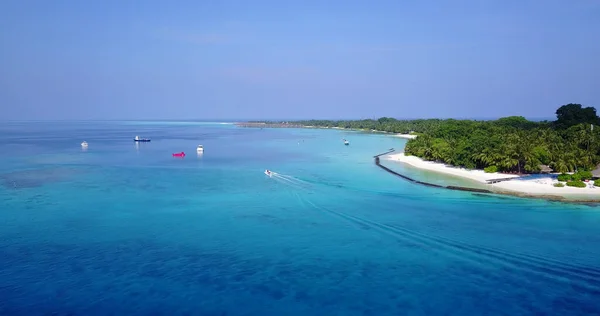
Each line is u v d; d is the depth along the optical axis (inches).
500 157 3622.0
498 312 1397.6
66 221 2329.0
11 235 2095.2
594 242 1946.4
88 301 1456.7
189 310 1409.9
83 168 4301.2
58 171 4097.0
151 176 3811.5
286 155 5620.1
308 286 1576.0
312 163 4712.1
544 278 1619.1
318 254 1866.4
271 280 1622.8
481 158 3806.6
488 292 1521.9
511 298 1481.3
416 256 1834.4
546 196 2770.7
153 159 5128.0
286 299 1483.8
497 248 1898.4
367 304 1451.8
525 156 3425.2
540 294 1503.4
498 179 3344.0
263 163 4734.3
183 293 1518.2
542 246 1910.7
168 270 1699.1
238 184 3403.1
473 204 2625.5
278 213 2502.5
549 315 1376.7
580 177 3102.9
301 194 2992.1
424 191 3034.0
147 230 2182.6
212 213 2503.7
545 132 4584.2
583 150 3545.8
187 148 6756.9
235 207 2642.7
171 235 2107.5
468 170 3895.2
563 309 1409.9
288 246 1959.9
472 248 1905.8
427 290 1541.6
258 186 3312.0
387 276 1653.5
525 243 1951.3
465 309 1417.3
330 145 7352.4
